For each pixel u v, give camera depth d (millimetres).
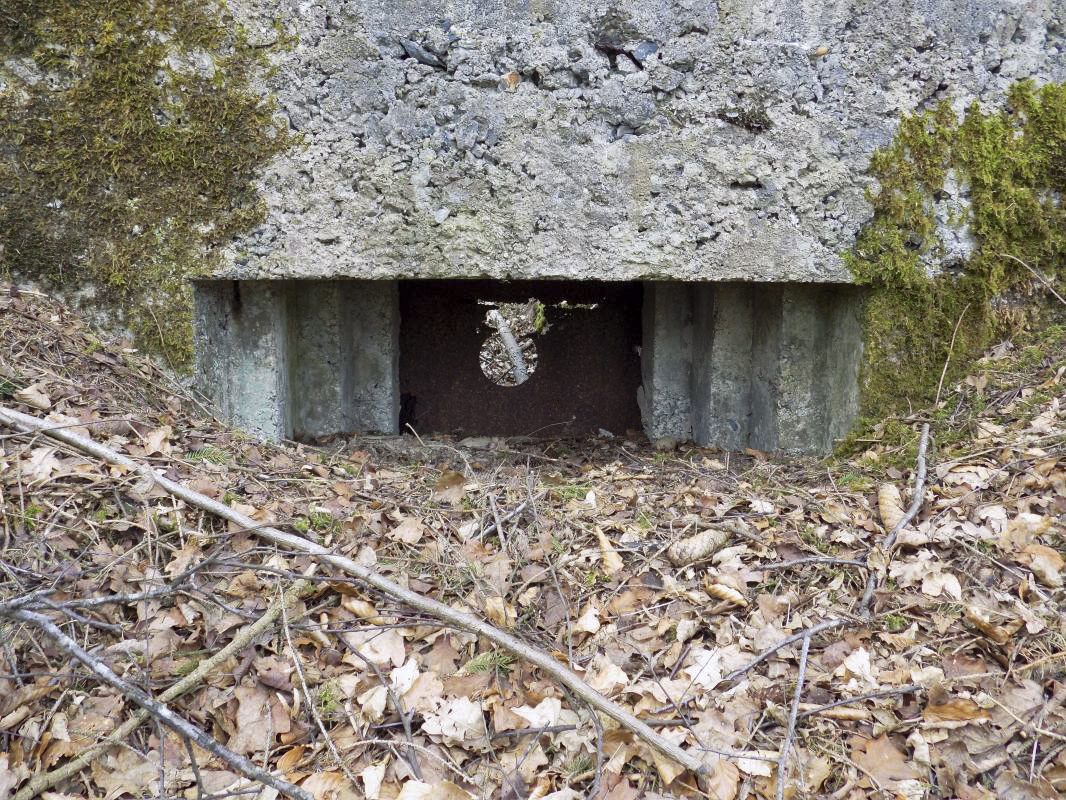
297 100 2676
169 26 2592
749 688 1805
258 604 1918
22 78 2576
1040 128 2740
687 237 2814
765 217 2805
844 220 2803
